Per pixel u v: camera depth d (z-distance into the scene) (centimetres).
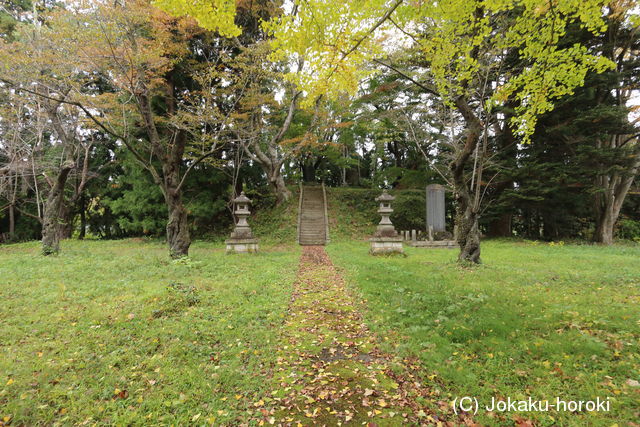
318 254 1227
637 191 1596
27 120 1402
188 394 294
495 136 1661
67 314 475
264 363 355
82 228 2269
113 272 768
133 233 2211
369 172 3198
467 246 886
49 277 707
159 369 332
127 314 470
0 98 1225
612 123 1305
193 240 1808
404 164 2598
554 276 714
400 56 1115
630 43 1338
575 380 297
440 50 637
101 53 918
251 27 1700
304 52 496
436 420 261
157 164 1723
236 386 311
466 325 418
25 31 1061
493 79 1029
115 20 870
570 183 1411
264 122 1806
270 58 505
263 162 2022
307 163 2770
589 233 1755
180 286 593
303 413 275
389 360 359
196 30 1336
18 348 371
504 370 321
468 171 1688
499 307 481
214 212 1811
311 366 352
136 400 287
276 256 1159
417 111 1449
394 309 509
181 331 418
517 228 2225
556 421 254
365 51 567
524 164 1556
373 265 892
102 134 1975
